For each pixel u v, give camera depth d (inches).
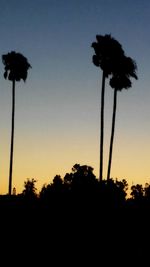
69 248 1573.6
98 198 2103.8
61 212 2012.8
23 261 1433.3
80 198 2117.4
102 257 1505.9
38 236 1699.1
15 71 2338.8
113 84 2052.2
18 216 2048.5
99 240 1665.8
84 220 1905.8
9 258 1459.2
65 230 1782.7
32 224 1887.3
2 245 1599.4
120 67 2030.0
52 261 1444.4
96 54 2046.0
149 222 1934.1
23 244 1617.9
